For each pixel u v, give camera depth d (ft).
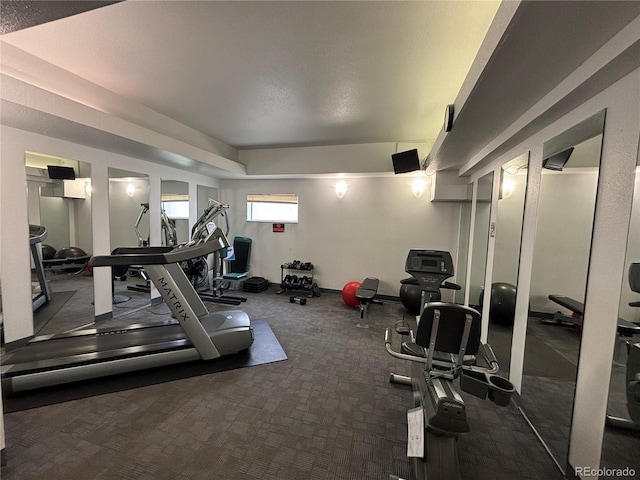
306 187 19.04
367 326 12.91
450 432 4.57
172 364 8.86
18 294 9.37
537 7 3.44
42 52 7.75
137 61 8.13
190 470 5.29
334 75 8.68
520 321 7.50
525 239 7.45
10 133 8.95
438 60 7.72
